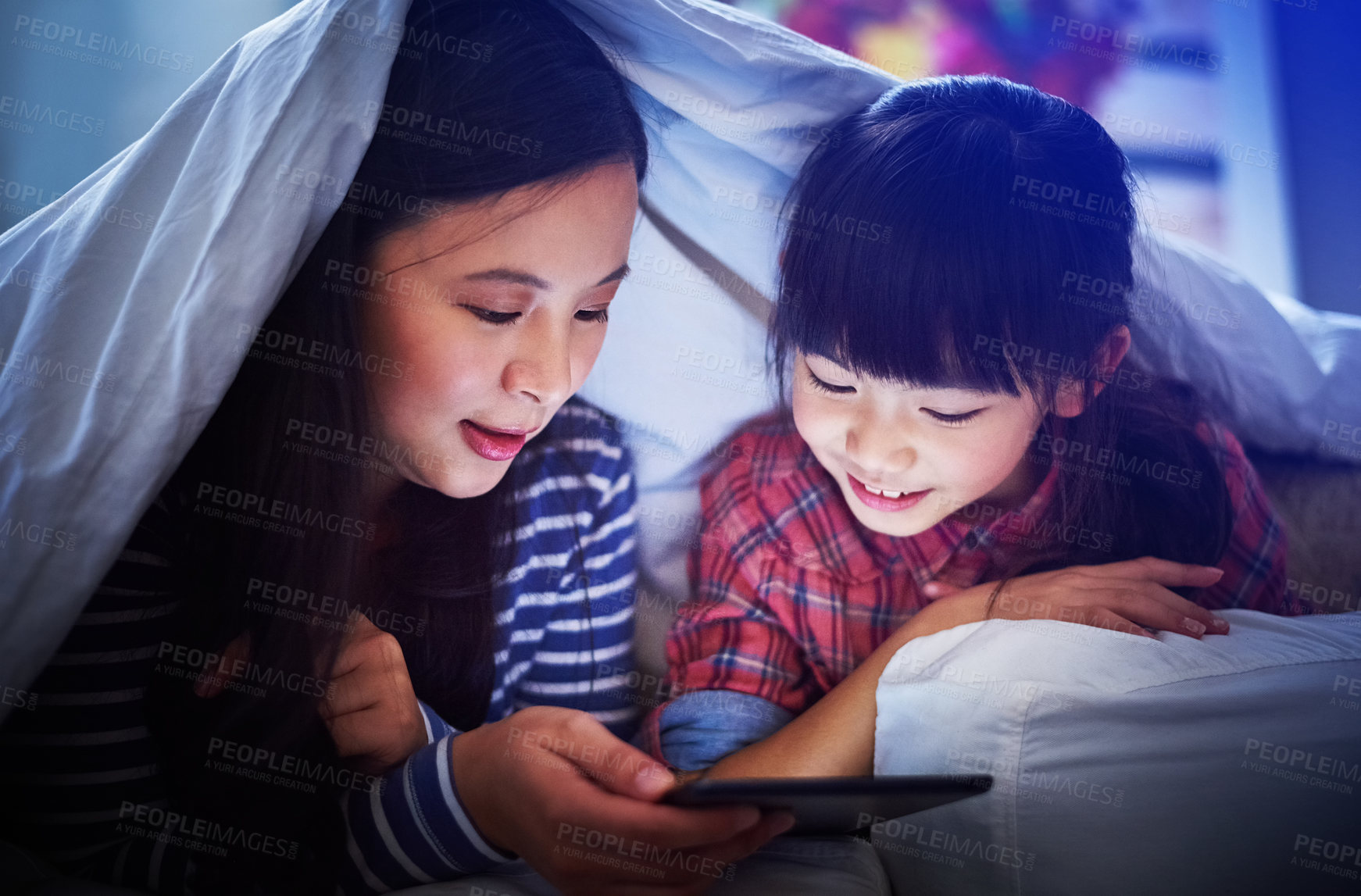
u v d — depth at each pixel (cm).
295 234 84
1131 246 107
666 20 97
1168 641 86
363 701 90
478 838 77
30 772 80
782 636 108
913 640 94
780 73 99
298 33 87
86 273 85
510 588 109
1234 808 76
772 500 110
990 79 103
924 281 99
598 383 112
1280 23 142
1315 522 113
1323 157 144
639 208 107
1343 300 145
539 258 97
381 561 103
